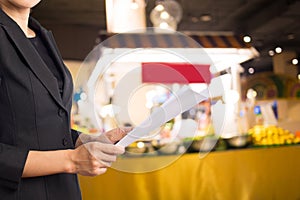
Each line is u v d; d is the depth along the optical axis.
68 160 0.80
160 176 2.52
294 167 2.88
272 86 4.39
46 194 0.88
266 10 5.88
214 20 6.14
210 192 2.63
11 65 0.84
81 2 5.25
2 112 0.84
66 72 0.98
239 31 6.50
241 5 5.72
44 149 0.87
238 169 2.73
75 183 0.97
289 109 4.50
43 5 5.30
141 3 2.09
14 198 0.83
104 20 5.84
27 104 0.85
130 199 2.46
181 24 6.22
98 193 2.43
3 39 0.85
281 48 7.41
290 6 5.79
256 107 3.48
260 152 2.81
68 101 0.94
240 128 2.92
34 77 0.87
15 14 0.94
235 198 2.70
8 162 0.79
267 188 2.79
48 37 1.01
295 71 7.70
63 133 0.91
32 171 0.81
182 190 2.56
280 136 3.00
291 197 2.85
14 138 0.84
